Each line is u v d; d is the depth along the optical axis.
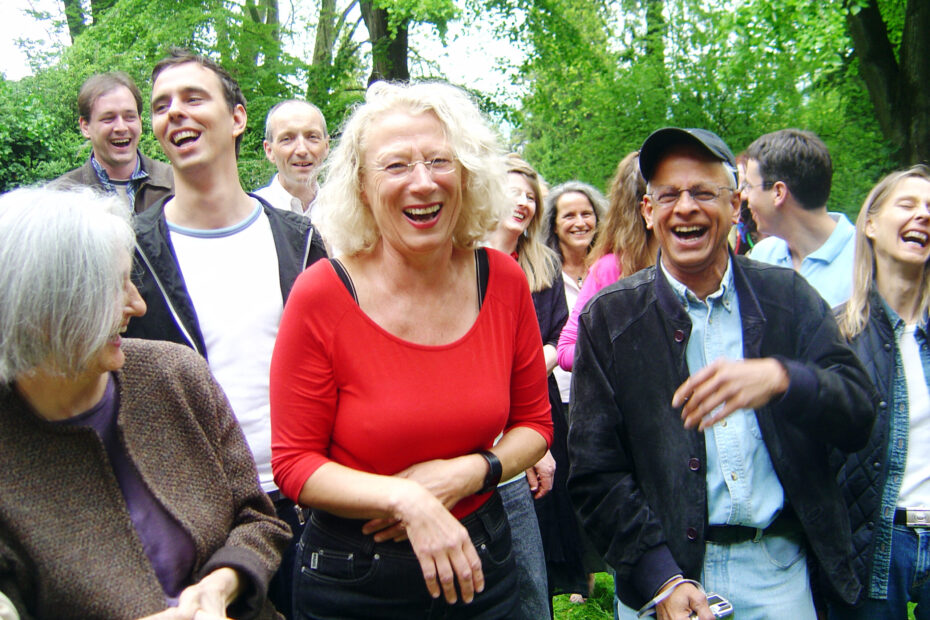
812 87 10.16
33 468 1.40
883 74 10.16
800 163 2.84
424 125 1.66
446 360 1.70
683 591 1.82
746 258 2.00
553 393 3.01
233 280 2.20
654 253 2.72
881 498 2.21
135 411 1.54
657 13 10.32
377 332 1.67
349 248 1.73
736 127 9.62
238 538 1.59
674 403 1.72
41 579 1.38
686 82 9.93
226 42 10.65
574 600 3.70
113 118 4.01
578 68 12.41
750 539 1.90
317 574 1.72
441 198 1.65
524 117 13.83
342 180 1.72
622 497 1.93
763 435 1.85
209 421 1.63
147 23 10.63
